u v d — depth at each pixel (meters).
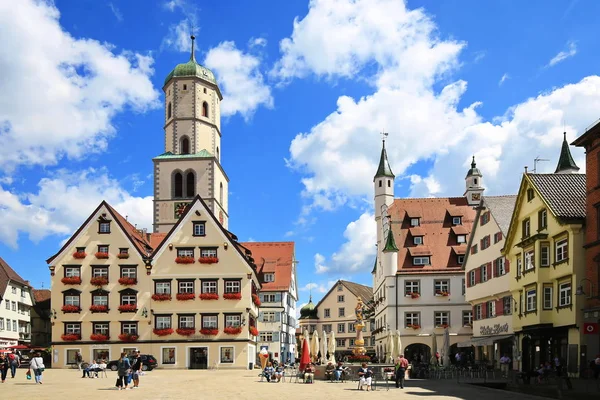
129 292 75.31
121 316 75.00
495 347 60.69
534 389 36.62
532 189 49.81
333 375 49.41
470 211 80.38
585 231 43.59
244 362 73.88
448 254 76.31
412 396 33.91
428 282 74.88
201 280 75.56
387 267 75.69
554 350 46.81
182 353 74.19
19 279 94.69
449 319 73.94
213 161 95.38
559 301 45.62
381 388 40.09
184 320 74.94
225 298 74.94
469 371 52.56
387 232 79.12
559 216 44.28
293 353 112.06
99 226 76.81
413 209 81.00
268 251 104.50
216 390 38.19
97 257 76.00
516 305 52.50
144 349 74.44
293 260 108.81
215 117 100.38
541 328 46.50
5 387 39.78
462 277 74.56
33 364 43.34
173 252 76.12
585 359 42.12
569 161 76.69
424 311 74.38
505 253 54.19
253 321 82.94
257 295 88.81
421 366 53.53
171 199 94.81
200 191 95.06
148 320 74.81
